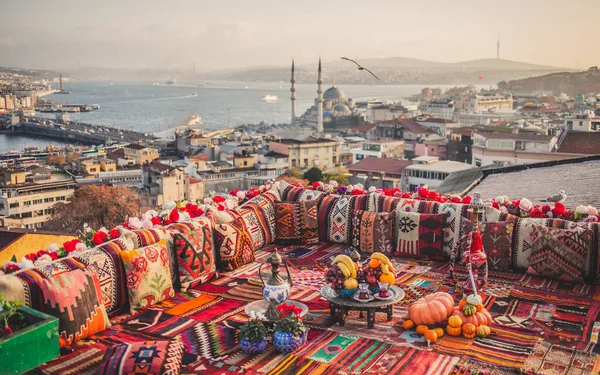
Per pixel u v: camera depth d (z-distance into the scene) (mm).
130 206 50938
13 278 5430
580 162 16969
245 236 7953
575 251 7207
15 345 4766
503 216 7973
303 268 7879
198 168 82188
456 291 6711
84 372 5020
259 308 6207
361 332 5812
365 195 8969
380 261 5969
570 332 5785
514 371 4992
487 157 44531
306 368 5070
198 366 5105
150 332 5836
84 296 5680
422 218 8156
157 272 6613
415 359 5223
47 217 60438
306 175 74750
